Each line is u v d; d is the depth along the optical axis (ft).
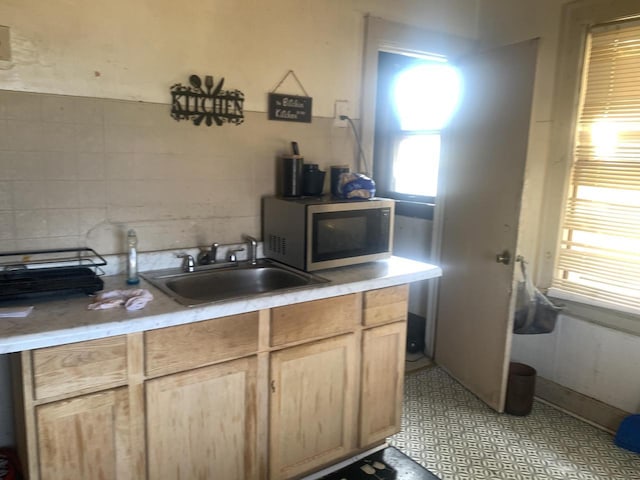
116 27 6.22
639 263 7.82
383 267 7.47
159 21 6.51
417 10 9.11
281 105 7.72
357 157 8.83
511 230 8.27
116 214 6.58
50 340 4.45
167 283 6.47
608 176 8.11
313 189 7.80
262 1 7.31
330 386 6.59
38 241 6.09
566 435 8.11
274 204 7.46
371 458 7.34
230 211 7.54
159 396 5.18
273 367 5.98
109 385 4.89
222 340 5.55
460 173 9.65
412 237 11.30
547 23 8.71
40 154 5.96
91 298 5.47
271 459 6.18
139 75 6.47
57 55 5.89
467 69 9.36
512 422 8.45
